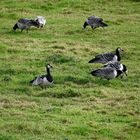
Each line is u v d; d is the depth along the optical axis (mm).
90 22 39125
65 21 41875
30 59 31047
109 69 27500
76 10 45750
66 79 27438
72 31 38844
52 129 20062
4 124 20219
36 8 45688
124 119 21828
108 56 30297
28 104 23266
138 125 20906
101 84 27203
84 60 31391
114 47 34938
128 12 45656
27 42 35250
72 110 22625
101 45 35375
